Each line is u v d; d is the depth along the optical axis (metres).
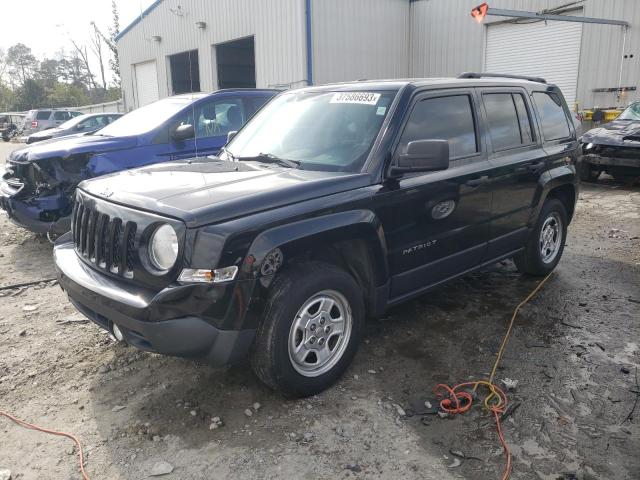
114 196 3.22
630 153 9.77
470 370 3.67
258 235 2.92
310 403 3.29
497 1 17.56
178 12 22.19
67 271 3.35
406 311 4.63
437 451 2.86
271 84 18.45
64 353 3.95
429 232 3.86
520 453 2.84
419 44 19.94
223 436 2.98
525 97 4.91
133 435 3.00
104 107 32.56
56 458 2.83
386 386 3.48
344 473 2.70
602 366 3.71
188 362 3.79
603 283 5.31
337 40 17.91
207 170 3.69
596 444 2.90
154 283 2.91
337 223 3.20
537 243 5.13
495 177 4.32
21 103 59.69
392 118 3.67
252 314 2.96
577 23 15.95
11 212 6.27
